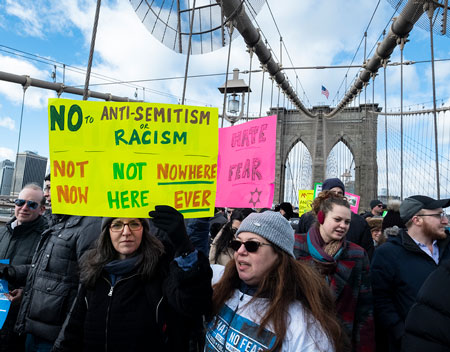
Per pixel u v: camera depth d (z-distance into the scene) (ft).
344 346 4.79
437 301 4.54
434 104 14.99
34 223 9.64
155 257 5.63
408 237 7.99
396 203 12.71
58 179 6.01
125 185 5.90
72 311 5.93
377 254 8.28
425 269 7.55
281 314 4.31
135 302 5.43
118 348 5.23
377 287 7.98
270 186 9.01
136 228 5.72
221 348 4.63
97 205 5.87
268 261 4.74
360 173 133.49
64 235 7.90
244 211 10.49
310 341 4.18
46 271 7.79
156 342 5.36
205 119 6.13
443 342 4.40
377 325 8.61
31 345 7.87
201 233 6.83
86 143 6.05
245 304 4.72
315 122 133.49
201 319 5.77
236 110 27.73
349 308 6.86
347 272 6.93
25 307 7.82
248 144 9.74
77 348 5.75
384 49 32.35
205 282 4.71
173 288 5.10
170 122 6.08
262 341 4.28
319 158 127.03
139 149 6.00
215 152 6.09
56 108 6.09
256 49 32.81
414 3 22.13
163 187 5.91
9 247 9.41
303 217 12.03
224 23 17.62
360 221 10.95
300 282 4.67
